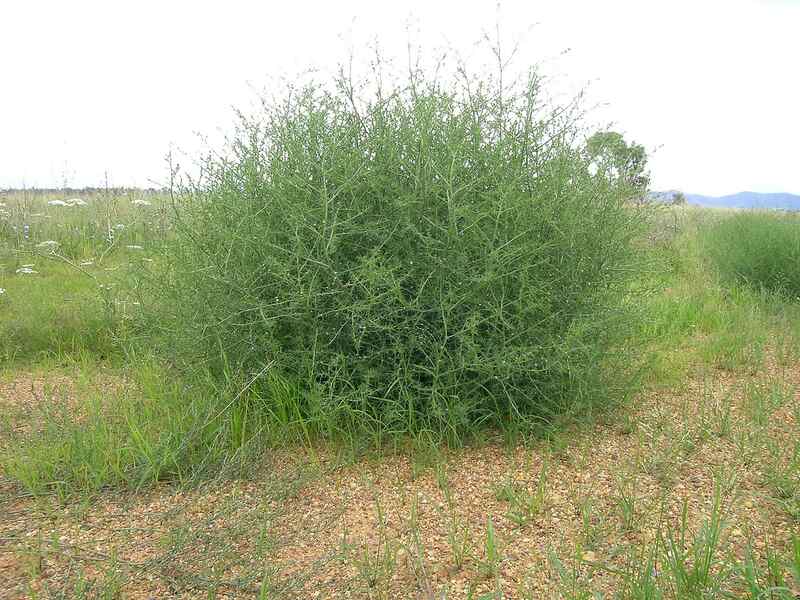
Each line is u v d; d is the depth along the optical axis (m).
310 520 2.55
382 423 3.16
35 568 2.18
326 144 3.31
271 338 3.28
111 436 3.06
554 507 2.61
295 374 3.38
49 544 2.35
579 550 2.20
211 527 2.47
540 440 3.30
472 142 3.31
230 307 3.34
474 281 3.07
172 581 2.11
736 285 7.20
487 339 3.24
